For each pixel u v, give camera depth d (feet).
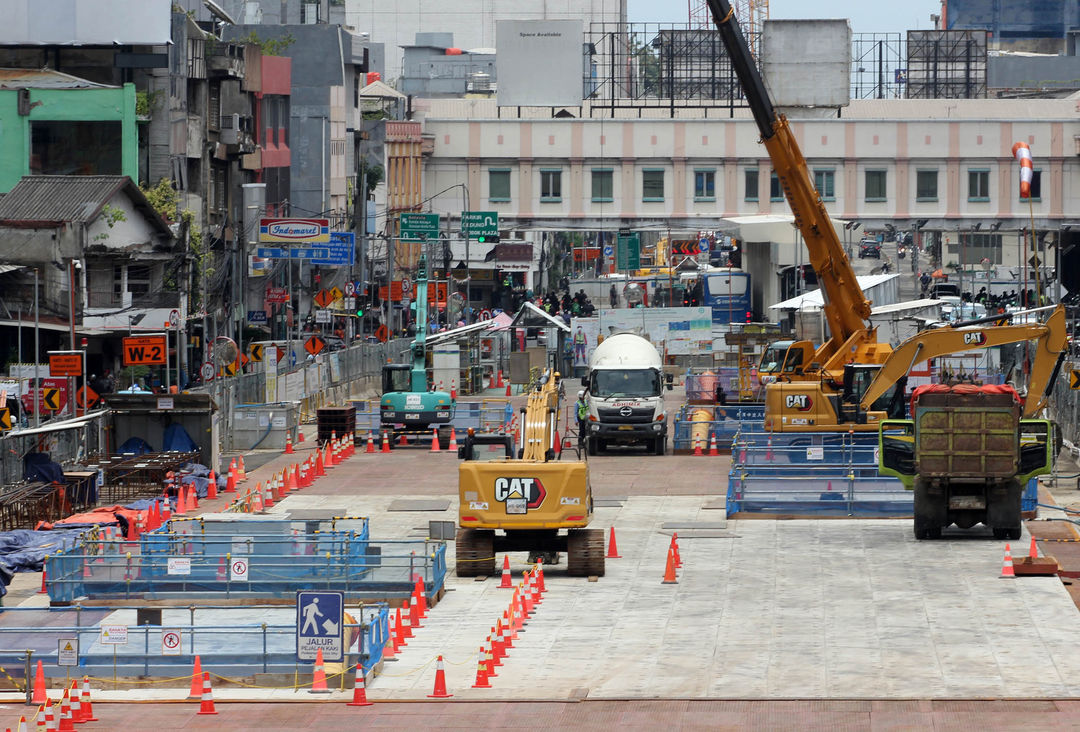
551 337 642.63
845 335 406.21
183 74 561.84
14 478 320.50
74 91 533.14
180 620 230.68
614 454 427.33
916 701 185.16
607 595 249.96
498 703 189.47
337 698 192.95
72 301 434.30
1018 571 255.50
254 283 631.56
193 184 577.43
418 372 449.48
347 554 250.78
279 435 441.27
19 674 203.51
